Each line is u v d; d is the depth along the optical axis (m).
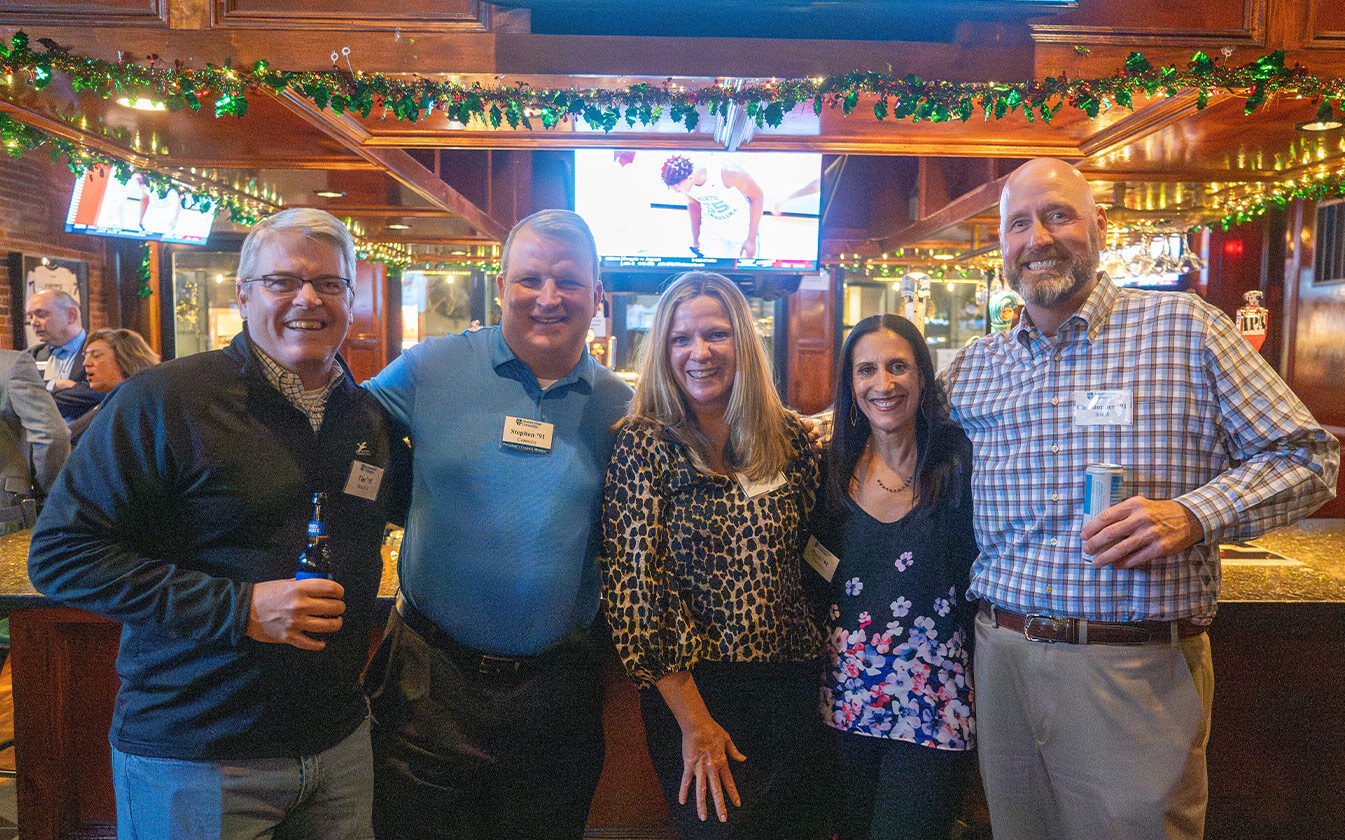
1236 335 1.63
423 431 1.83
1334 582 2.48
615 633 1.71
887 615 1.80
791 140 3.76
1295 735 2.43
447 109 2.70
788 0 2.41
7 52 2.41
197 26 2.46
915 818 1.75
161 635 1.45
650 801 2.48
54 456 3.43
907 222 7.31
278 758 1.49
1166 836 1.60
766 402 1.80
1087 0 2.52
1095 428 1.66
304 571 1.47
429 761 1.79
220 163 3.76
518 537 1.77
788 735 1.76
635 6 2.44
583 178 5.62
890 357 1.77
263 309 1.47
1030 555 1.70
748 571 1.74
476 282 8.66
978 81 2.56
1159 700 1.62
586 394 1.89
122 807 1.49
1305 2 2.51
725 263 5.72
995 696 1.74
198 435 1.43
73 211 5.35
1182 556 1.62
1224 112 2.90
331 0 2.47
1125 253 4.69
